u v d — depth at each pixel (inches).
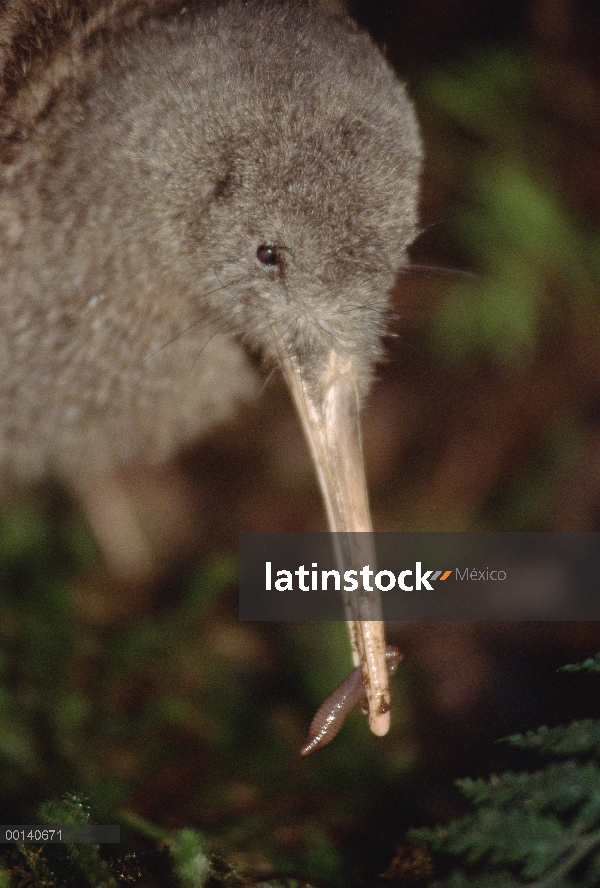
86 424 61.9
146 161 60.6
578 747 56.9
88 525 63.6
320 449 60.7
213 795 60.2
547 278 64.8
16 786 59.5
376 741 61.1
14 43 60.7
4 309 60.9
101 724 60.8
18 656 61.1
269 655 62.4
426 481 64.7
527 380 65.0
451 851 56.6
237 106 60.2
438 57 66.0
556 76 65.6
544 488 64.4
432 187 65.1
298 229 60.2
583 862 56.4
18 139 60.6
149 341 61.5
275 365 61.6
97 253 60.8
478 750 61.6
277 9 60.4
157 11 60.7
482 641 63.1
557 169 65.3
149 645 61.8
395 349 63.4
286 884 58.2
